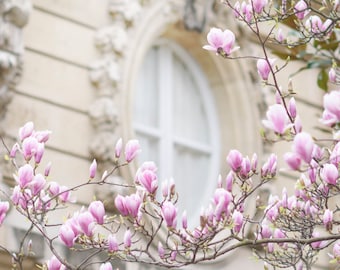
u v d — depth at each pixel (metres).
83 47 13.97
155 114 15.20
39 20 13.62
